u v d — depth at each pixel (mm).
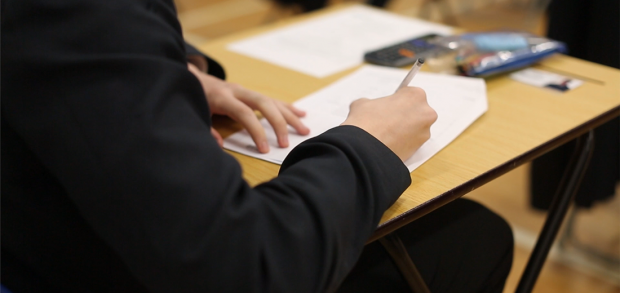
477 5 4250
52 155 394
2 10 404
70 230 448
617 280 1552
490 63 931
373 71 943
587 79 926
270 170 649
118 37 400
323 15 1347
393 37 1175
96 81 388
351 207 469
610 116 807
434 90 848
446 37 1063
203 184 396
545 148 702
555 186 1392
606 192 1404
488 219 915
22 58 390
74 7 397
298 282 431
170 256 388
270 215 435
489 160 656
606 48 1263
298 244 431
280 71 990
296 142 706
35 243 452
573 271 1598
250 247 407
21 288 465
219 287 400
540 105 820
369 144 514
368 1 2680
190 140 404
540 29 3393
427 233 865
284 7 2807
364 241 479
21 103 394
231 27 3861
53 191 436
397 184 508
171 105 409
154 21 422
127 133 384
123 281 473
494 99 841
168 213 385
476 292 769
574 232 1737
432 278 772
